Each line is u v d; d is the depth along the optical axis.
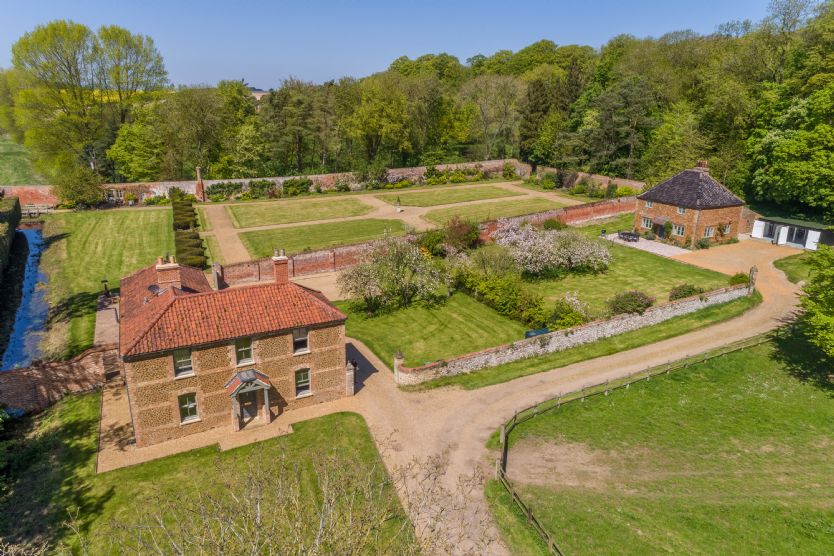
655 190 68.75
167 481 26.83
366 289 45.94
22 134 94.56
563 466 28.42
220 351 30.34
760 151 71.94
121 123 94.94
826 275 36.03
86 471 27.69
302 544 14.24
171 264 33.44
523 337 42.97
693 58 101.56
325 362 33.62
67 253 62.41
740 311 47.47
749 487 27.09
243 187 93.00
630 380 36.34
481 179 113.44
